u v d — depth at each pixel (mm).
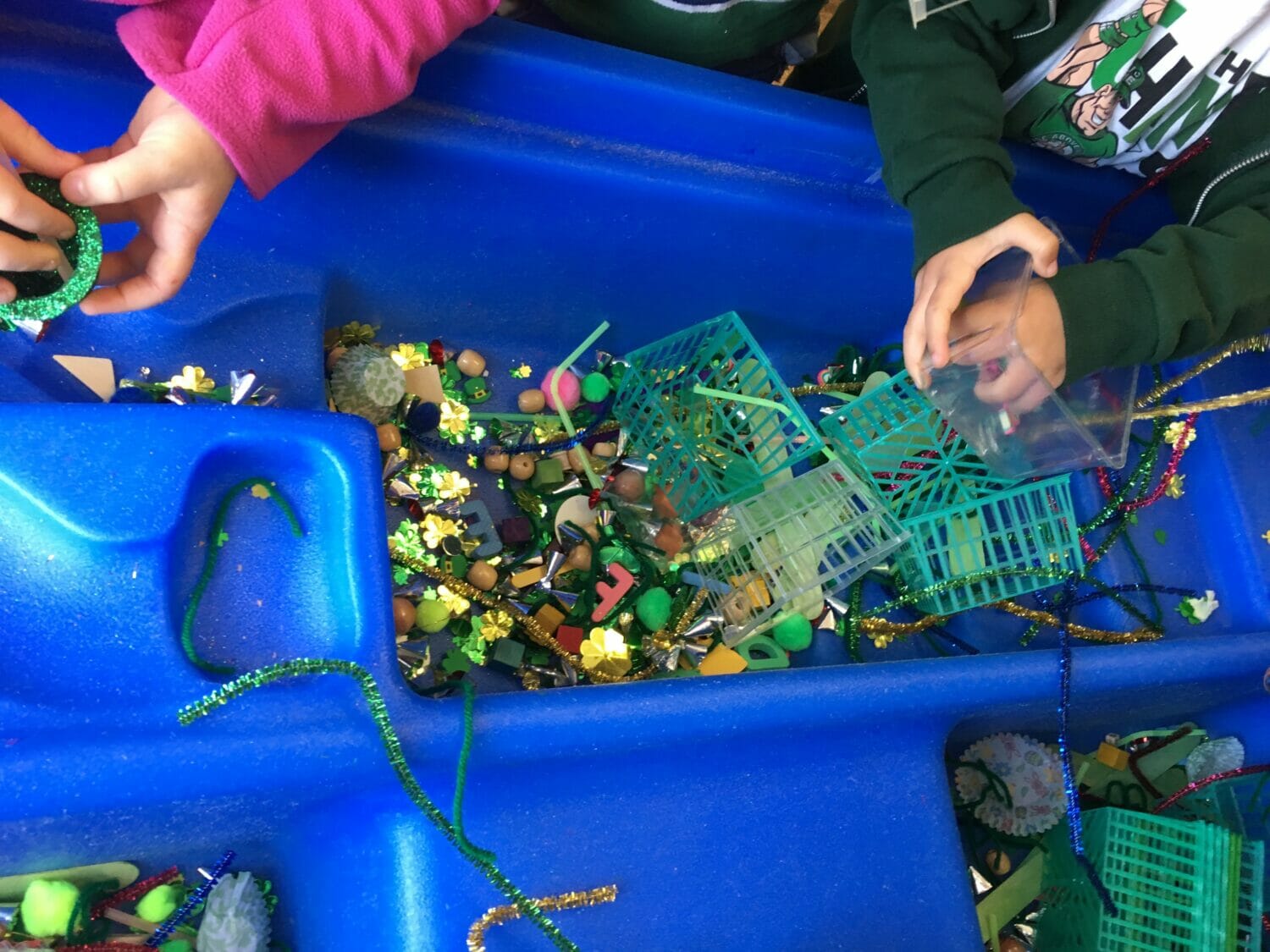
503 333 930
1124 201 906
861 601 935
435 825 562
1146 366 977
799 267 926
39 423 532
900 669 708
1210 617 921
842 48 1051
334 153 710
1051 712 829
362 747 544
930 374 752
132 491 537
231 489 574
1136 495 952
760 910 626
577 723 598
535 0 1011
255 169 596
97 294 584
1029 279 702
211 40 576
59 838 520
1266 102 844
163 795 509
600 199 807
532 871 585
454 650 770
